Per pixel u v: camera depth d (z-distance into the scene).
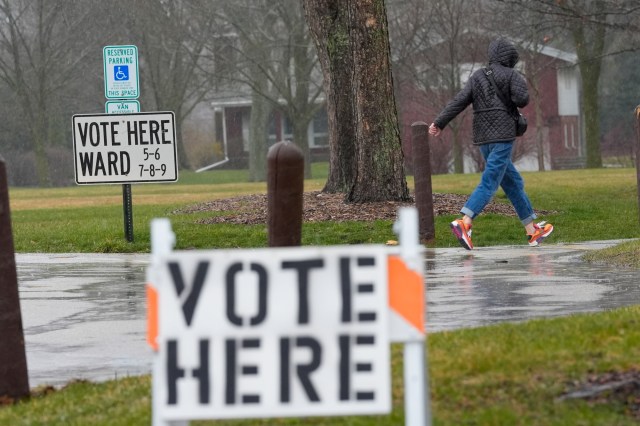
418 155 35.09
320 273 9.52
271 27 125.94
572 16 60.81
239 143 179.88
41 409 13.83
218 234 38.81
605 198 53.31
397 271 9.56
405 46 119.31
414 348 9.59
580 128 161.25
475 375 13.18
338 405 9.45
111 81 36.16
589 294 22.28
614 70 169.38
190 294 9.52
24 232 43.00
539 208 46.16
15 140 164.25
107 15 131.50
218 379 9.48
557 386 12.54
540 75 138.12
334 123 52.66
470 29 116.81
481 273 26.92
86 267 32.16
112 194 87.44
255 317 9.50
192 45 139.12
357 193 43.81
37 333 20.20
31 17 149.00
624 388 12.39
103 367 16.95
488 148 29.94
